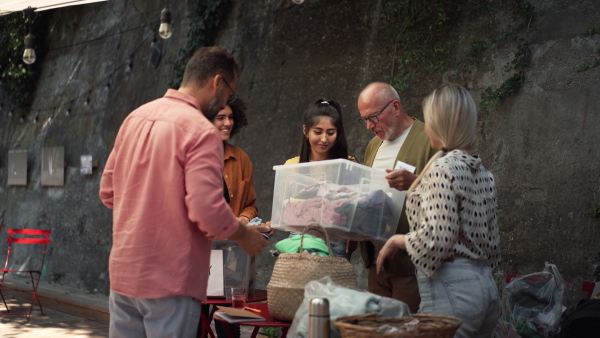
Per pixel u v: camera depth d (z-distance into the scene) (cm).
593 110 445
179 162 255
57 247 934
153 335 258
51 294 803
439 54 538
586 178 443
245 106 439
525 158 477
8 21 1063
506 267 479
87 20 977
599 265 430
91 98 931
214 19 751
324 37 638
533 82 479
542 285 375
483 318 262
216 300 364
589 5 455
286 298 297
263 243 284
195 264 260
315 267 295
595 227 435
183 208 256
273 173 657
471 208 258
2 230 1062
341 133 405
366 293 265
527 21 488
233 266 376
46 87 1031
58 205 948
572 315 337
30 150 1027
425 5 548
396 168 344
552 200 459
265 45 696
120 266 262
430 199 254
